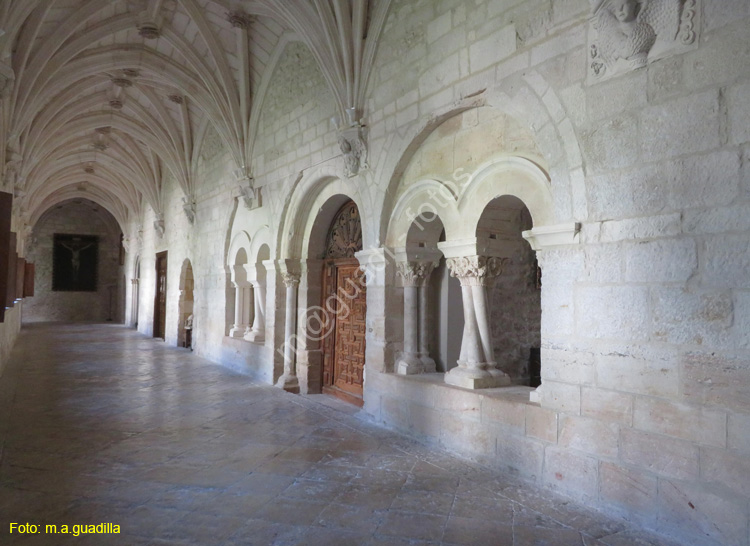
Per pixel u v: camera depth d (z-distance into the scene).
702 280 3.10
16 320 15.78
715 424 3.00
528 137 4.40
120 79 10.89
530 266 7.13
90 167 18.94
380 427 5.86
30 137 10.75
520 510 3.57
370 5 6.27
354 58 6.38
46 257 25.20
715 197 3.05
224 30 8.82
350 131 6.44
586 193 3.76
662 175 3.32
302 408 6.83
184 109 12.20
